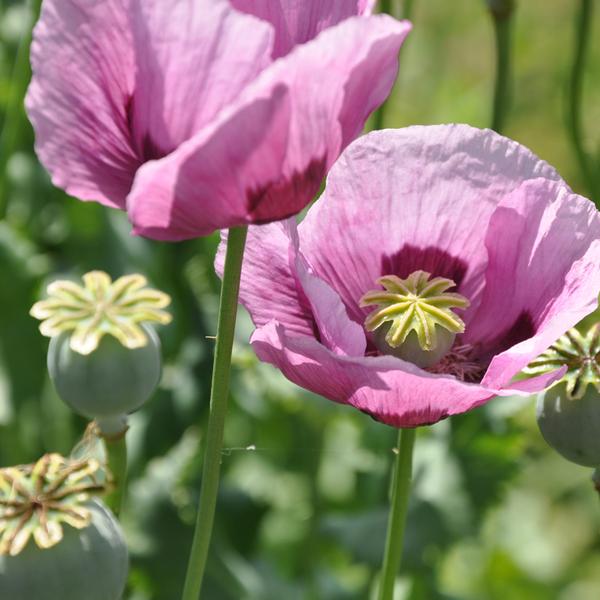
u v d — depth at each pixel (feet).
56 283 3.39
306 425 4.33
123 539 3.25
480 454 4.08
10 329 4.22
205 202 3.07
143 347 3.36
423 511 4.04
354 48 3.02
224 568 4.08
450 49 6.22
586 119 5.76
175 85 3.07
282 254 3.30
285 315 3.31
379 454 4.16
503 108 4.06
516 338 3.35
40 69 3.12
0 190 4.12
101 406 3.36
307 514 4.37
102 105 3.13
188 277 4.25
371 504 4.20
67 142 3.14
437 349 3.35
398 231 3.39
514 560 4.75
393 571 3.38
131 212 3.06
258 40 3.05
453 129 3.36
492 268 3.36
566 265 3.28
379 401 3.21
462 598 4.27
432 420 3.23
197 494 4.08
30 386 4.24
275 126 3.03
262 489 4.37
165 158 3.03
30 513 3.20
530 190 3.29
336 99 3.05
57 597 3.19
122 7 3.08
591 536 5.06
